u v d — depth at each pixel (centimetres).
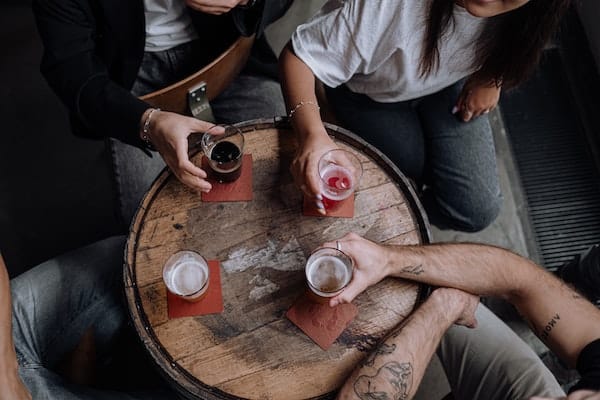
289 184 162
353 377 138
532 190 253
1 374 133
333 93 216
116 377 192
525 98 266
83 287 173
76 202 243
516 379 166
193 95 180
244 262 153
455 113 213
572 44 269
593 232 245
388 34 165
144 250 153
